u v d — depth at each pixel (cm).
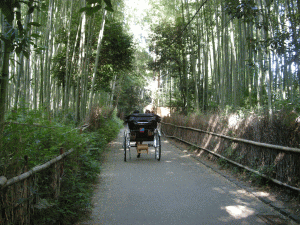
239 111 823
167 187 509
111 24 1178
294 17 633
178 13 1784
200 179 573
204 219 349
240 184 520
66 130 405
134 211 381
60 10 1143
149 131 861
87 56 990
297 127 414
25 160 249
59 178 337
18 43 212
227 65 1237
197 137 979
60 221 322
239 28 1220
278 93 994
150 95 3028
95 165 561
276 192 448
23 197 243
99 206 403
